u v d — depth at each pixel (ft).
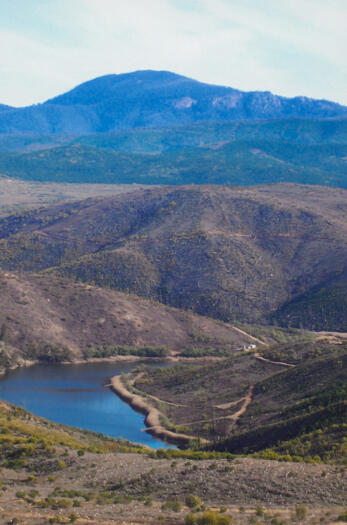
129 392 471.62
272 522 131.95
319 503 146.30
